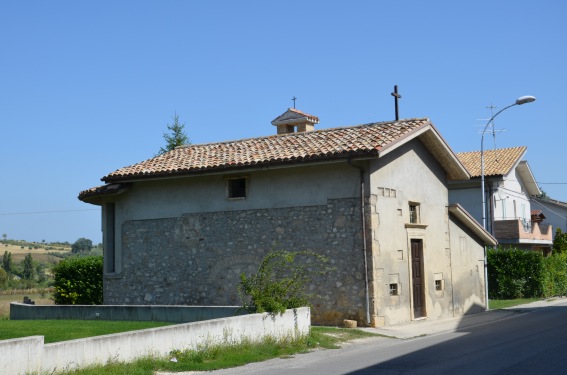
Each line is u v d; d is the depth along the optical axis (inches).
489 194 1492.4
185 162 874.8
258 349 541.6
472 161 1587.1
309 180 776.9
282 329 594.9
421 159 885.8
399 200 810.2
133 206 900.6
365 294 734.5
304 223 775.1
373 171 754.2
